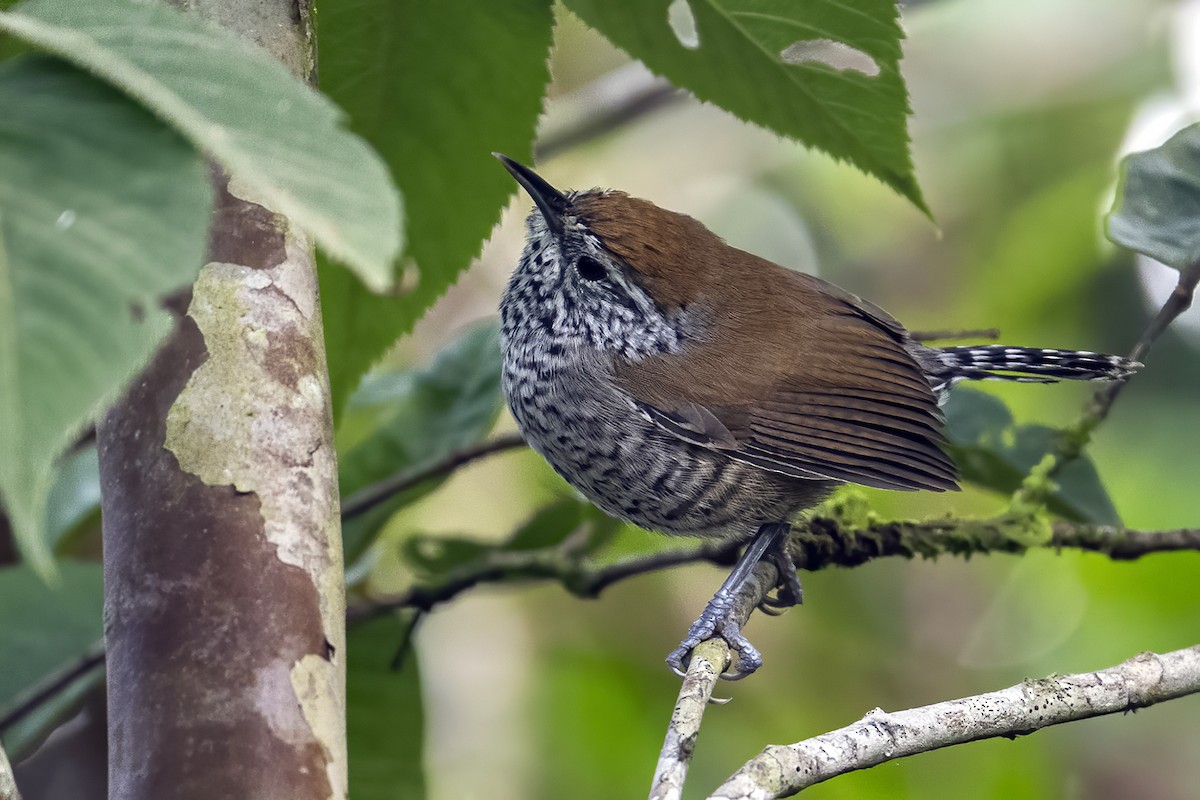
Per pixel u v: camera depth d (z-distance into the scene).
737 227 16.03
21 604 7.86
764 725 12.39
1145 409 13.29
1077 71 15.48
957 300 15.16
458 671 12.70
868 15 6.11
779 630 13.15
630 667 12.16
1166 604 12.03
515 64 6.63
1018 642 13.24
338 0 6.30
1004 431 8.79
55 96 2.91
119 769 3.90
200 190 2.78
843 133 6.79
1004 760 11.14
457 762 12.13
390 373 9.59
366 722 8.44
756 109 6.93
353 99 6.69
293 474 4.22
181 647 3.95
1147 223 7.79
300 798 3.85
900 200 15.71
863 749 5.23
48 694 7.34
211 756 3.82
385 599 8.36
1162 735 13.27
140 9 2.97
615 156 16.11
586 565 8.91
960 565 13.91
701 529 9.51
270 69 2.91
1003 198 15.48
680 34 6.59
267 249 4.40
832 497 9.36
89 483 8.43
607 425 9.19
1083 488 8.51
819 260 15.92
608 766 11.66
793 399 9.20
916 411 9.34
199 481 4.12
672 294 9.42
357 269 2.65
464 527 12.96
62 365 2.49
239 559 4.05
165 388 4.21
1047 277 14.12
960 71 15.82
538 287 9.52
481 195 7.01
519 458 13.16
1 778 3.97
